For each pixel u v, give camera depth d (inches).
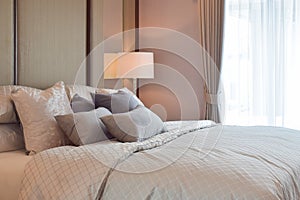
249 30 156.8
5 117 90.9
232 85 160.2
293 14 149.6
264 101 155.2
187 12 171.2
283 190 60.3
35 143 87.0
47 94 96.5
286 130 107.1
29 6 112.3
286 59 151.4
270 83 153.5
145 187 61.8
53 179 67.0
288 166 68.9
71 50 126.8
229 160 66.4
